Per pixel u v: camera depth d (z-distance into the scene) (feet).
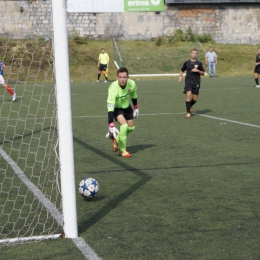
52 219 19.52
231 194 22.74
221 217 19.47
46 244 16.83
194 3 144.36
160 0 141.49
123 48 134.92
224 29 148.15
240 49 142.10
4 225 18.88
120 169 28.32
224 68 131.75
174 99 70.13
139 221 19.11
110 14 139.23
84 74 121.29
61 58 16.81
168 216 19.66
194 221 19.03
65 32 16.84
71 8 134.62
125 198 22.36
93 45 134.41
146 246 16.53
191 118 49.78
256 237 17.29
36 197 22.41
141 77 123.75
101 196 22.77
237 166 28.50
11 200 21.99
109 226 18.57
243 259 15.43
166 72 127.44
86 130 43.14
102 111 57.11
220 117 50.06
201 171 27.45
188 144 35.73
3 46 29.53
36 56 28.96
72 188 17.25
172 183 24.95
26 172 27.30
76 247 16.49
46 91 85.40
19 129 43.60
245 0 146.92
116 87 30.71
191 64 49.73
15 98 68.03
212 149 33.68
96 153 33.12
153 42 140.67
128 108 32.19
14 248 16.57
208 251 16.05
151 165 29.22
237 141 36.45
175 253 15.92
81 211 20.49
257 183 24.63
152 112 55.36
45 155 30.17
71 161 17.17
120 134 31.58
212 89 85.40
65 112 16.92
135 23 141.59
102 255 15.79
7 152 33.04
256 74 87.15
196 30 146.51
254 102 63.77
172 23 144.25
